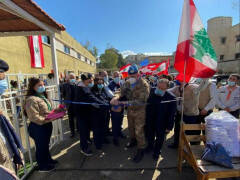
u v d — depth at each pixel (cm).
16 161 160
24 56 753
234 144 188
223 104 324
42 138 216
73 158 273
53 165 243
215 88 278
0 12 242
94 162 260
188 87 264
